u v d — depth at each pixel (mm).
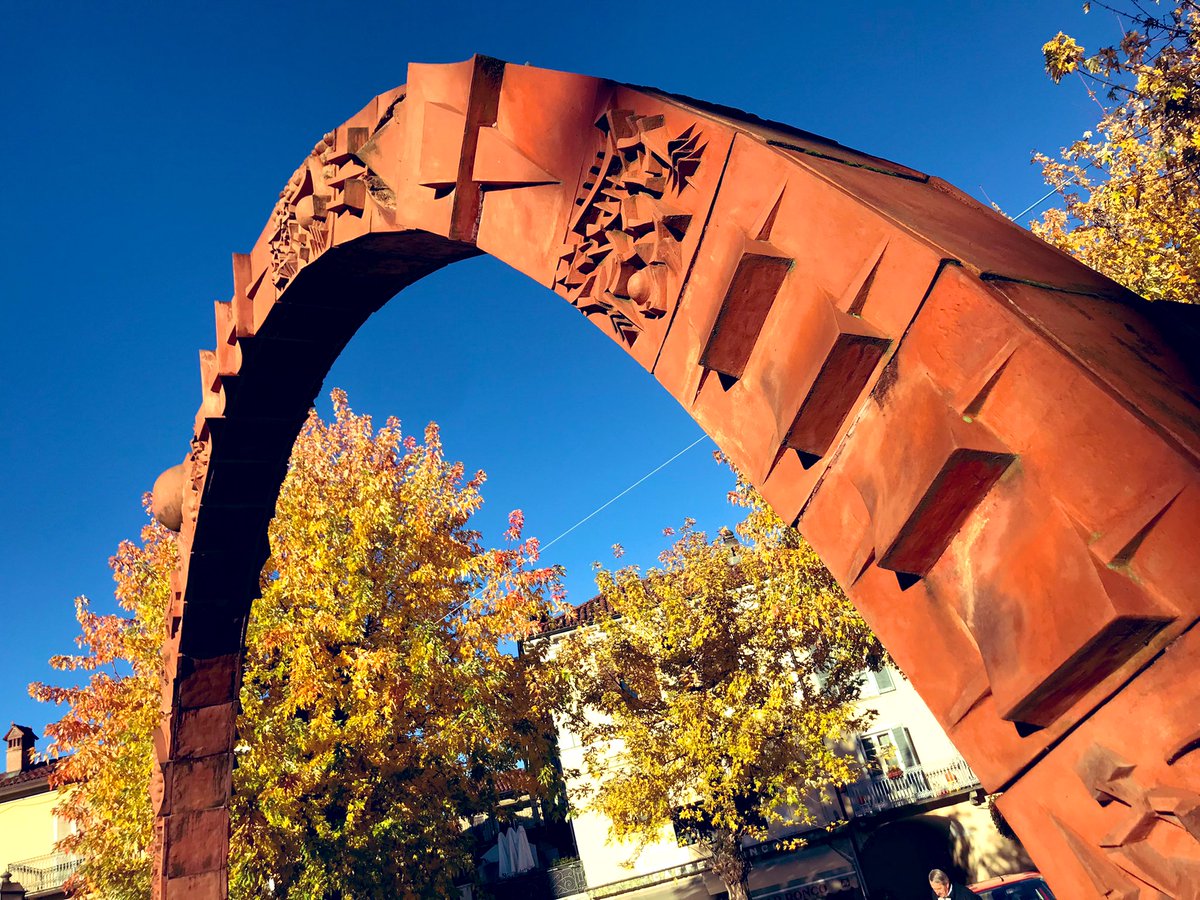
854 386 967
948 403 842
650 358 1364
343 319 3178
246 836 9750
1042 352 767
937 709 900
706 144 1228
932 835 19500
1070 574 725
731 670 13641
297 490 11602
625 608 14156
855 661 13008
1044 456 765
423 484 12531
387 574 11398
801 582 11844
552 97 1664
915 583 917
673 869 19516
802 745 13836
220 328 3408
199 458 3676
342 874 10258
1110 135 9141
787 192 1069
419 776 11164
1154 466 677
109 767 10898
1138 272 9617
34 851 21938
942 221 1021
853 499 979
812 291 1009
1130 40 6887
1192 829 646
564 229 1600
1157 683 695
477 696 11227
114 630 11859
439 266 2816
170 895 3658
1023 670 763
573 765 20484
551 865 21219
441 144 1969
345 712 11094
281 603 11125
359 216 2439
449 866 11531
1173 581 665
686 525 14555
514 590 11875
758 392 1112
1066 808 781
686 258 1245
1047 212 11664
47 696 11383
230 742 3982
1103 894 742
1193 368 833
